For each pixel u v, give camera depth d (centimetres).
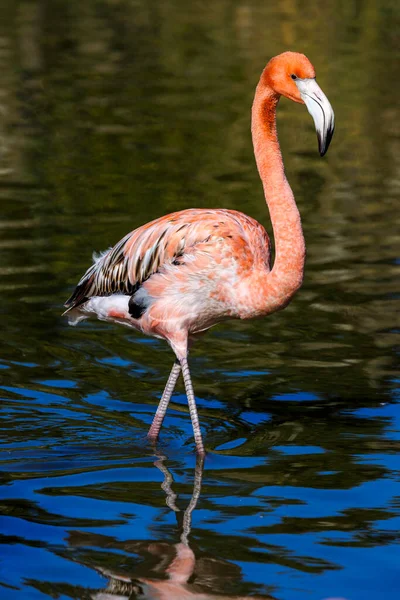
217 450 1052
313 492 934
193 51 3544
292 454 1034
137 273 1091
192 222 1062
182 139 2489
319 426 1110
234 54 3491
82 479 973
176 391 1235
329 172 2264
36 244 1738
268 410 1164
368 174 2241
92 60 3391
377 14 4334
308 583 761
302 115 2856
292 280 1023
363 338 1386
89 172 2214
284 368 1295
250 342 1397
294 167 2311
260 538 838
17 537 841
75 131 2555
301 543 828
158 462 1021
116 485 959
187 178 2170
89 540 834
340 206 2000
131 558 802
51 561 796
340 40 3759
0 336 1384
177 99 2877
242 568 785
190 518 879
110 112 2742
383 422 1118
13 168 2245
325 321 1457
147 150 2398
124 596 743
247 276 1040
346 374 1267
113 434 1098
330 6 4494
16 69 3241
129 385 1248
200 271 1040
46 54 3475
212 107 2786
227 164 2294
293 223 1023
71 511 895
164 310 1066
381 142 2509
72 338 1405
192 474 986
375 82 3103
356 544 826
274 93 1044
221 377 1273
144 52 3534
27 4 4466
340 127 2659
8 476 979
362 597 741
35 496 930
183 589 753
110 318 1145
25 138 2489
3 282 1568
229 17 4209
